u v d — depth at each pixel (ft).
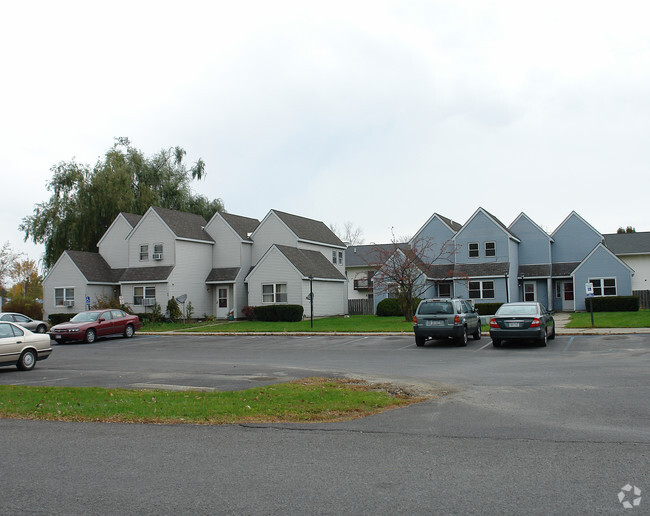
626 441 24.58
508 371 48.29
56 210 159.12
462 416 30.48
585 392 36.88
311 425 28.86
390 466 21.47
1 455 23.70
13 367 59.77
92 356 72.49
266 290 137.69
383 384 41.63
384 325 108.27
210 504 17.74
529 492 18.37
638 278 150.51
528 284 150.71
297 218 162.09
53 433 27.71
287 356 66.59
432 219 157.58
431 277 141.69
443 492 18.49
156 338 101.30
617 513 16.53
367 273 183.52
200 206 188.65
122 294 142.20
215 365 58.85
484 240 144.05
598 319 105.50
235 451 23.98
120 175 162.50
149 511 17.22
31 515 16.98
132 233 145.28
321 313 142.31
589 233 149.79
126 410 32.65
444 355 62.85
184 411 32.04
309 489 19.01
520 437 25.61
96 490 19.13
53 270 147.43
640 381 40.86
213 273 149.59
